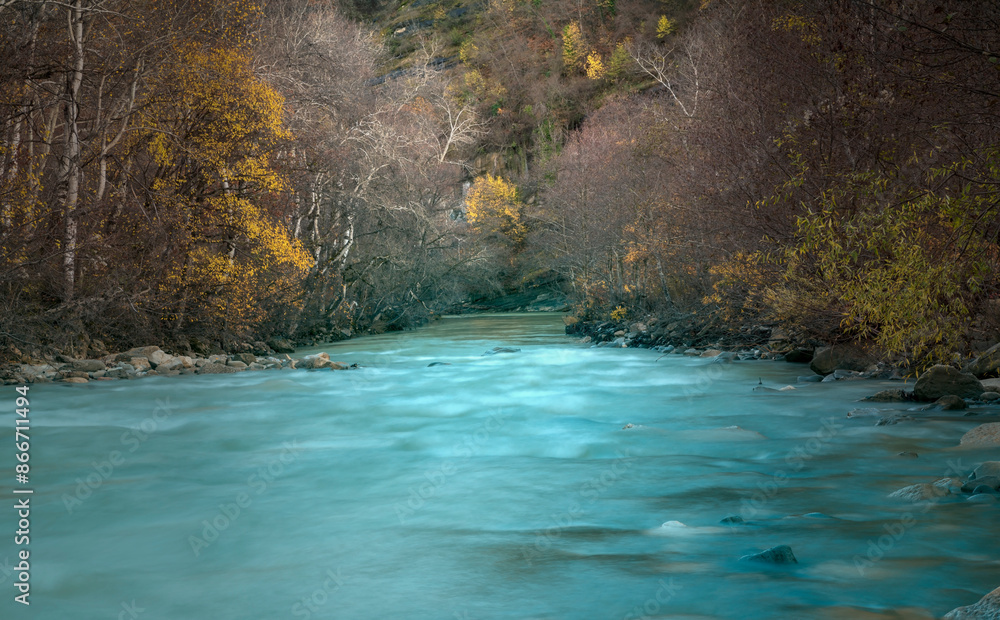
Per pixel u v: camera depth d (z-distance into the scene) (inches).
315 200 1235.2
